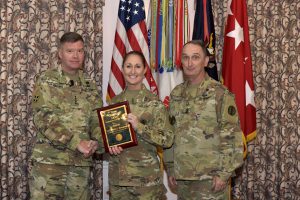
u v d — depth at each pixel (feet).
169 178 8.64
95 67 11.36
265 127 11.66
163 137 7.84
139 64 8.12
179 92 8.38
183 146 7.98
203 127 7.86
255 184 11.71
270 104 11.64
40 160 7.96
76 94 8.27
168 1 11.35
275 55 11.60
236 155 7.63
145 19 11.22
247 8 11.54
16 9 10.78
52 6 10.96
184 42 11.27
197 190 7.90
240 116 10.27
